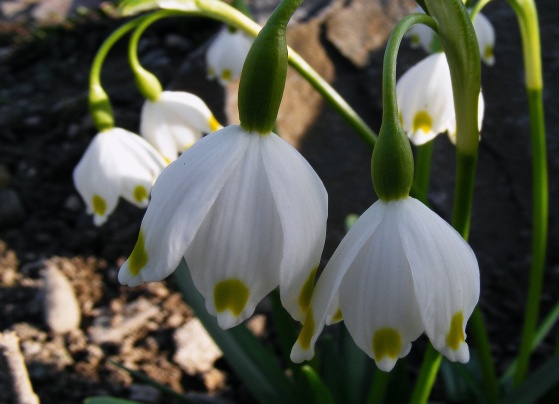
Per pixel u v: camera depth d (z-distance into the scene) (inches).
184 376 11.5
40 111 17.4
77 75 18.6
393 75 5.8
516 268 13.2
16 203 15.2
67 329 12.3
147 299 13.0
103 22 19.7
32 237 14.8
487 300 13.0
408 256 5.6
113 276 13.7
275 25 5.7
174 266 5.5
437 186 13.5
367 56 14.2
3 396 9.3
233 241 5.6
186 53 17.8
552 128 13.7
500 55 14.1
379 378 8.8
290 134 13.4
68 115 16.7
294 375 9.3
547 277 13.2
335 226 13.3
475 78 6.6
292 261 5.6
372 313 5.6
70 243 14.5
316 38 14.1
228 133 5.8
